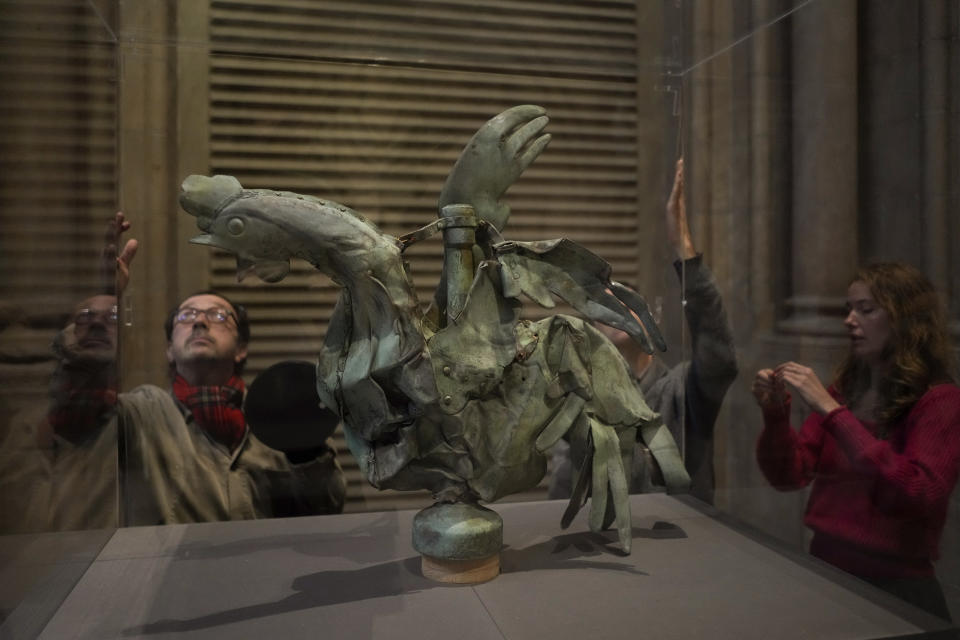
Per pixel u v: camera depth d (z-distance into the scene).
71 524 0.84
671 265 1.22
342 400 0.77
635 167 1.21
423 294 1.12
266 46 1.05
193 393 1.06
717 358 1.12
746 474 1.05
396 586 0.80
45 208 0.79
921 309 0.82
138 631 0.70
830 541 0.89
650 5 1.19
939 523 0.80
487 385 0.80
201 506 1.05
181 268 1.07
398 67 1.10
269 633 0.69
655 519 1.06
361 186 1.11
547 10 1.15
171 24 1.03
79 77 0.89
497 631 0.70
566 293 0.84
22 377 0.72
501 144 0.83
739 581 0.83
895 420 0.83
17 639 0.68
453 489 0.80
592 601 0.77
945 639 0.72
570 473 1.14
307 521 1.03
